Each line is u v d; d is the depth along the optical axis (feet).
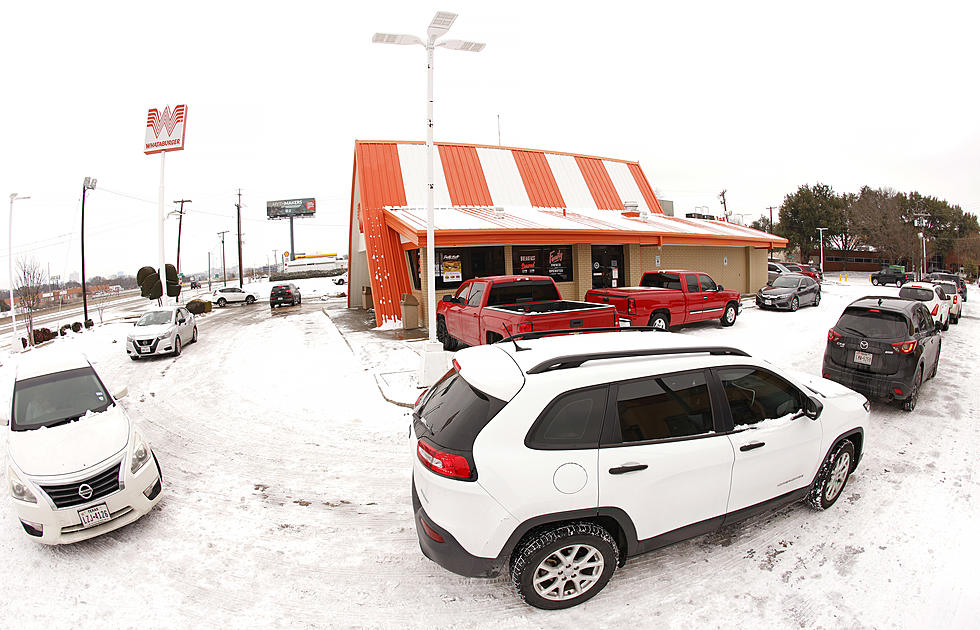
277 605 12.64
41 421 18.66
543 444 11.18
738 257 86.38
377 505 17.75
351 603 12.59
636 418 11.96
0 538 16.37
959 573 12.68
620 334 15.33
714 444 12.54
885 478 17.85
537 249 62.13
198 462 22.15
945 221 216.95
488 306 34.73
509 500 10.89
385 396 30.50
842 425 15.43
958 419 23.76
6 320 142.20
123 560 14.87
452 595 12.71
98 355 53.06
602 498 11.43
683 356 13.07
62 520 15.19
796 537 14.39
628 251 68.39
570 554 11.73
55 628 12.12
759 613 11.58
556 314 28.53
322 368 40.40
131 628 12.02
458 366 13.79
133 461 16.71
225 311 115.75
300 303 122.83
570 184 82.79
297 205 343.46
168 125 86.53
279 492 18.97
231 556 14.85
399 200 68.39
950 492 16.76
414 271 63.16
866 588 12.26
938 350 29.81
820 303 73.15
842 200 199.52
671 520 12.26
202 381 38.22
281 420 27.73
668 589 12.47
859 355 25.40
